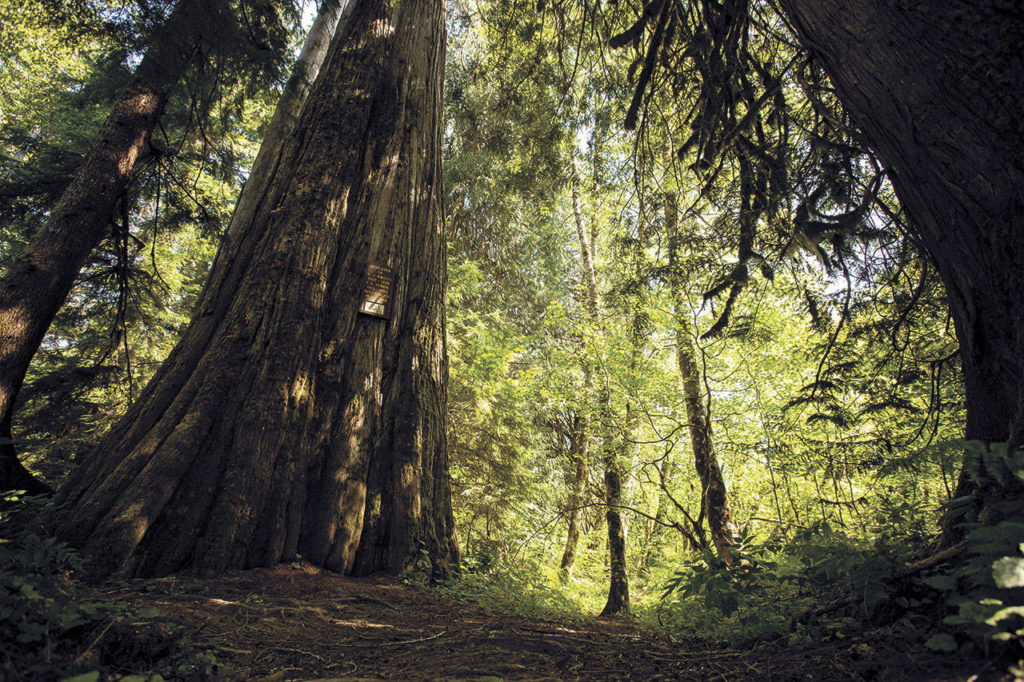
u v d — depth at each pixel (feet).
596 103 30.12
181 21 19.94
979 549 6.14
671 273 22.27
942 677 6.05
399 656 10.85
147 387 18.24
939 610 7.82
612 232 32.81
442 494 21.91
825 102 17.40
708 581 12.30
